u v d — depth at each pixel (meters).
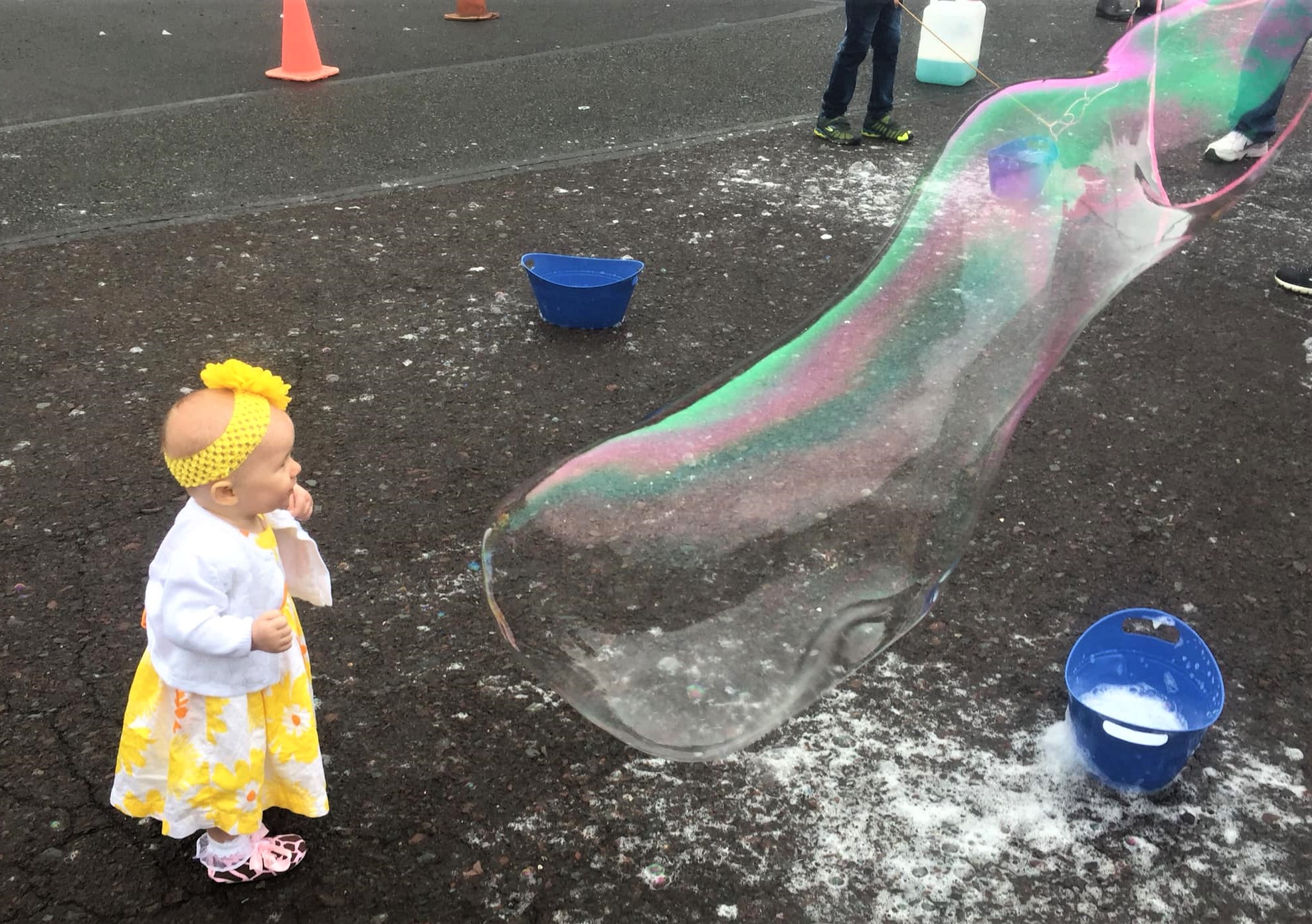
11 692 2.01
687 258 3.89
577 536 1.98
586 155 4.88
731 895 1.70
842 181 4.59
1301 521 2.59
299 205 4.29
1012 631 2.23
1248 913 1.68
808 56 6.53
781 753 1.95
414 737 1.95
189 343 3.25
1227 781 1.90
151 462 2.69
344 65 6.23
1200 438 2.90
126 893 1.67
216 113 5.36
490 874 1.72
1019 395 2.00
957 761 1.94
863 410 2.03
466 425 2.89
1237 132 3.09
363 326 3.38
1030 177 2.24
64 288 3.56
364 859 1.73
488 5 7.73
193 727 1.55
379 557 2.39
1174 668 1.99
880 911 1.68
